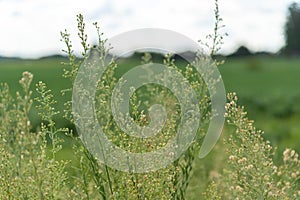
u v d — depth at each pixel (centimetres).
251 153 242
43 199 229
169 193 238
